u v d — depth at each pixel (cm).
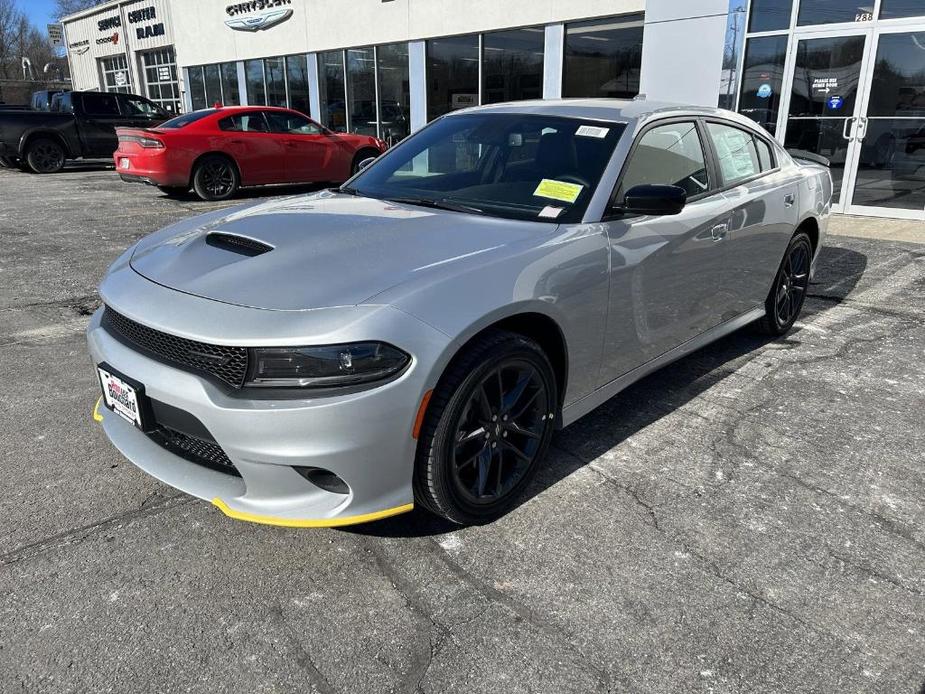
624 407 365
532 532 257
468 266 242
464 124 371
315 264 243
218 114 1107
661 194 278
